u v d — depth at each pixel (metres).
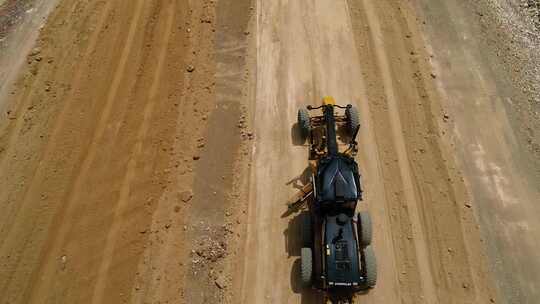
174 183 11.83
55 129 12.95
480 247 10.57
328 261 8.98
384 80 13.48
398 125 12.56
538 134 12.38
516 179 11.61
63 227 11.18
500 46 14.29
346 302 9.23
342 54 14.13
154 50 14.71
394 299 9.93
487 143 12.24
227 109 13.13
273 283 10.24
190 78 13.90
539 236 10.73
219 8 15.69
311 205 11.12
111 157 12.39
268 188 11.60
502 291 9.98
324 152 11.12
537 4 15.24
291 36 14.67
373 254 9.41
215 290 10.20
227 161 12.16
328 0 15.64
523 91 13.24
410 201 11.26
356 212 11.04
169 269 10.45
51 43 14.98
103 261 10.63
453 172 11.73
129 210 11.43
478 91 13.27
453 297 9.92
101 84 13.93
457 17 15.11
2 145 12.63
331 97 12.56
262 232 10.95
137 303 10.00
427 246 10.60
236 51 14.45
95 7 16.00
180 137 12.66
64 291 10.20
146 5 15.98
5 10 16.06
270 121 12.79
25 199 11.63
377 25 14.88
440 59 14.02
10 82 14.03
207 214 11.30
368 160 11.91
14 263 10.61
